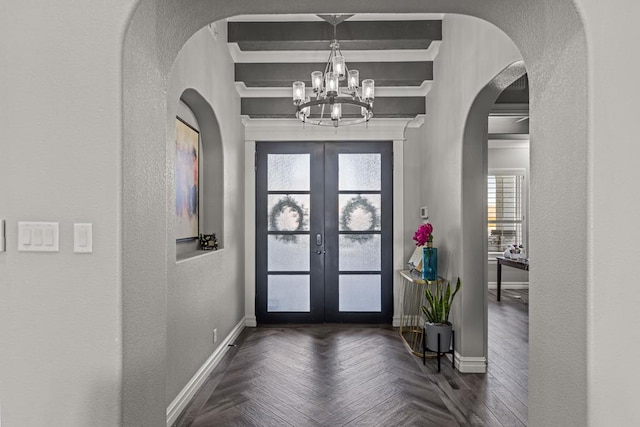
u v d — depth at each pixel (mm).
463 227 3371
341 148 5176
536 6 1591
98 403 1445
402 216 5078
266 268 5160
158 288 1772
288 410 2752
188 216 3273
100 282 1444
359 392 3033
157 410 1762
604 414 1393
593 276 1400
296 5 1762
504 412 2723
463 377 3316
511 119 6004
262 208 5160
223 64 3725
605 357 1396
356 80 3146
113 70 1454
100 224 1446
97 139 1454
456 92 3463
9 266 1458
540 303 1706
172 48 1846
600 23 1409
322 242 5152
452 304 3643
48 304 1449
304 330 4805
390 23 3676
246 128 5086
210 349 3439
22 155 1455
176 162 2957
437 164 4133
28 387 1452
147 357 1666
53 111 1456
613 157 1406
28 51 1461
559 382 1569
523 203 7461
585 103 1422
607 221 1405
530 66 1807
